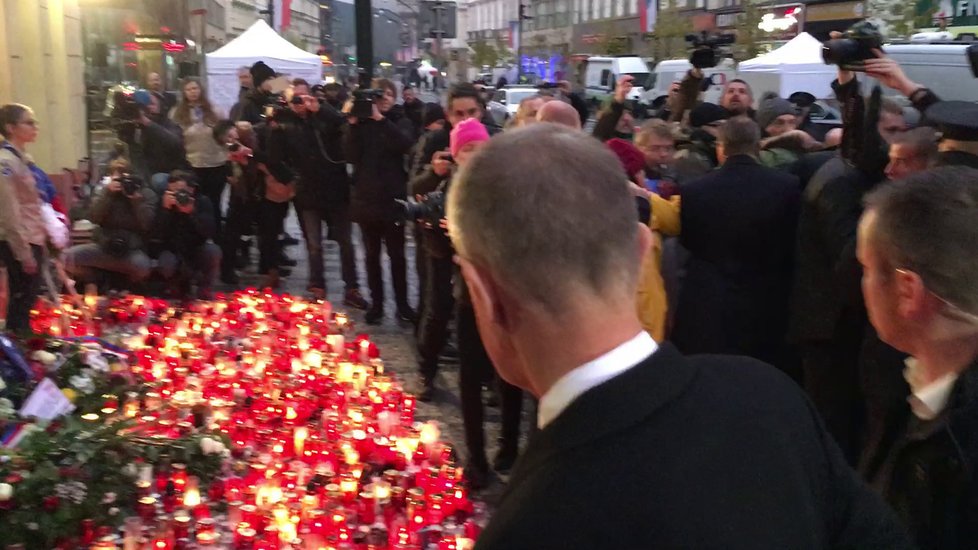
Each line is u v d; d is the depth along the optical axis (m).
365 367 6.23
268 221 9.38
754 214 4.43
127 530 4.00
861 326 4.12
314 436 5.21
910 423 2.00
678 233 4.62
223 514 4.43
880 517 1.52
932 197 1.92
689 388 1.39
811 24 28.25
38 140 12.90
